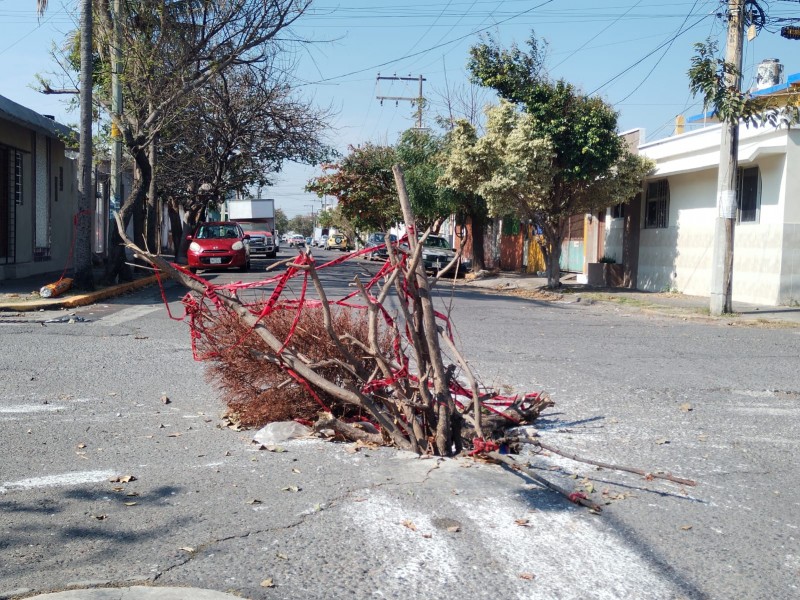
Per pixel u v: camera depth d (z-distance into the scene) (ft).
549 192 77.20
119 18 61.52
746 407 25.71
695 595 12.61
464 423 20.16
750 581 13.15
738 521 15.79
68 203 83.20
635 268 83.82
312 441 20.49
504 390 26.68
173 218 116.57
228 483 17.24
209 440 20.61
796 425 23.50
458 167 79.10
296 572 13.01
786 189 59.82
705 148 68.13
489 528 14.98
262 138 97.60
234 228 93.81
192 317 22.08
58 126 74.08
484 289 83.20
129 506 15.85
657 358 35.29
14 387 26.37
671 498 17.02
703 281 71.20
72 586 12.42
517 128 74.38
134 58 62.59
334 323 21.59
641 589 12.76
